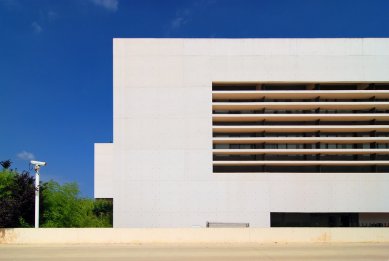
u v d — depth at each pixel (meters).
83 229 25.14
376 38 36.19
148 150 35.31
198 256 18.58
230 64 35.88
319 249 21.62
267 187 35.06
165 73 35.91
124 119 35.56
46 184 31.27
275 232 25.42
